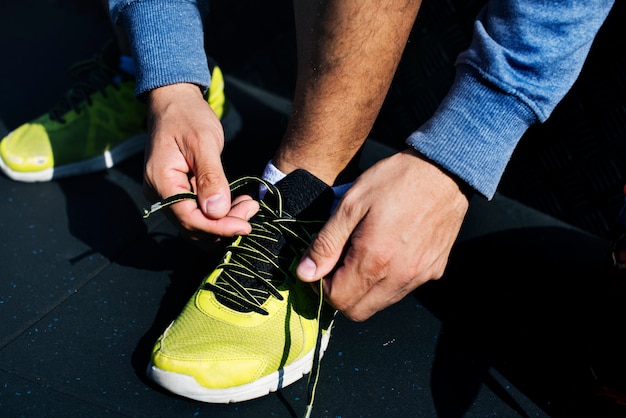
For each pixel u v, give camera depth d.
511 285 1.20
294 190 0.96
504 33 0.84
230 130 1.55
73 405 0.92
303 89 0.93
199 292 0.97
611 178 1.31
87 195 1.39
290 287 0.96
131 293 1.13
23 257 1.21
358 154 1.01
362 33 0.86
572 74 0.85
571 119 1.33
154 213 1.35
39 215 1.32
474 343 1.07
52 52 1.93
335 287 0.86
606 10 0.85
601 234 1.36
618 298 0.89
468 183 0.83
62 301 1.11
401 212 0.81
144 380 0.97
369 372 1.00
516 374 1.01
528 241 1.33
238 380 0.92
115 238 1.27
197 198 0.91
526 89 0.83
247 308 0.93
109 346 1.02
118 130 1.46
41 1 2.21
